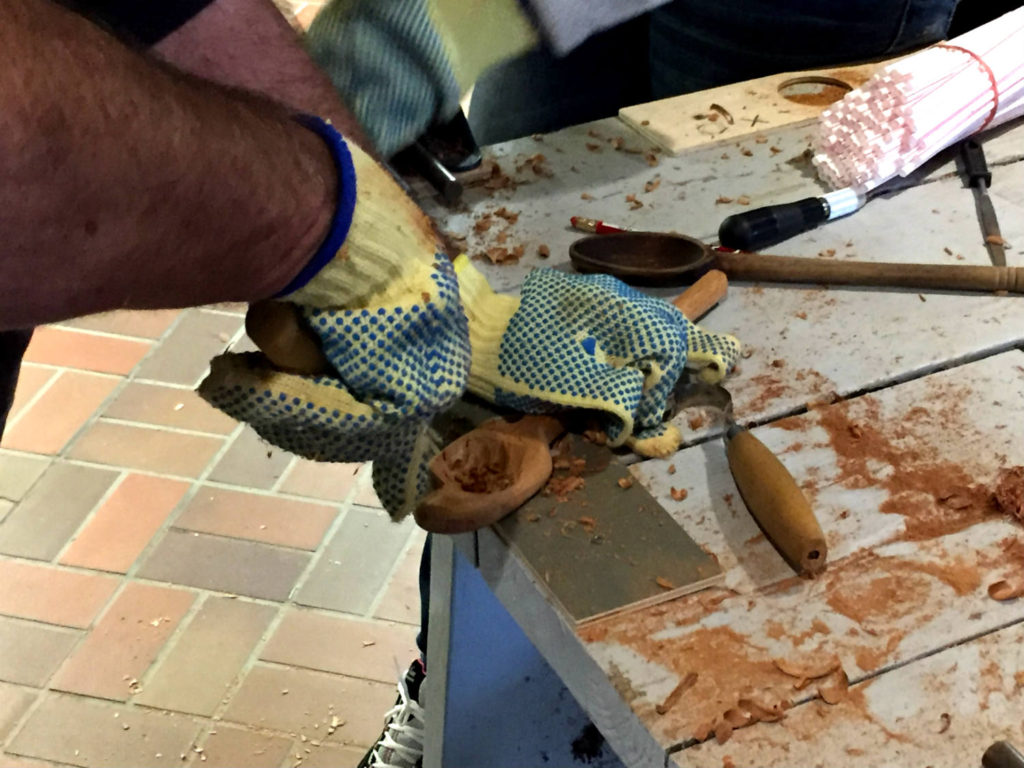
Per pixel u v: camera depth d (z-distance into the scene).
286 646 1.58
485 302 1.10
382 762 1.39
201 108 0.54
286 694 1.53
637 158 1.33
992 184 1.28
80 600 1.62
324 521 1.71
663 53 1.54
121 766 1.47
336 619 1.61
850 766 0.71
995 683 0.77
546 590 0.86
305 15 1.75
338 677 1.55
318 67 1.06
